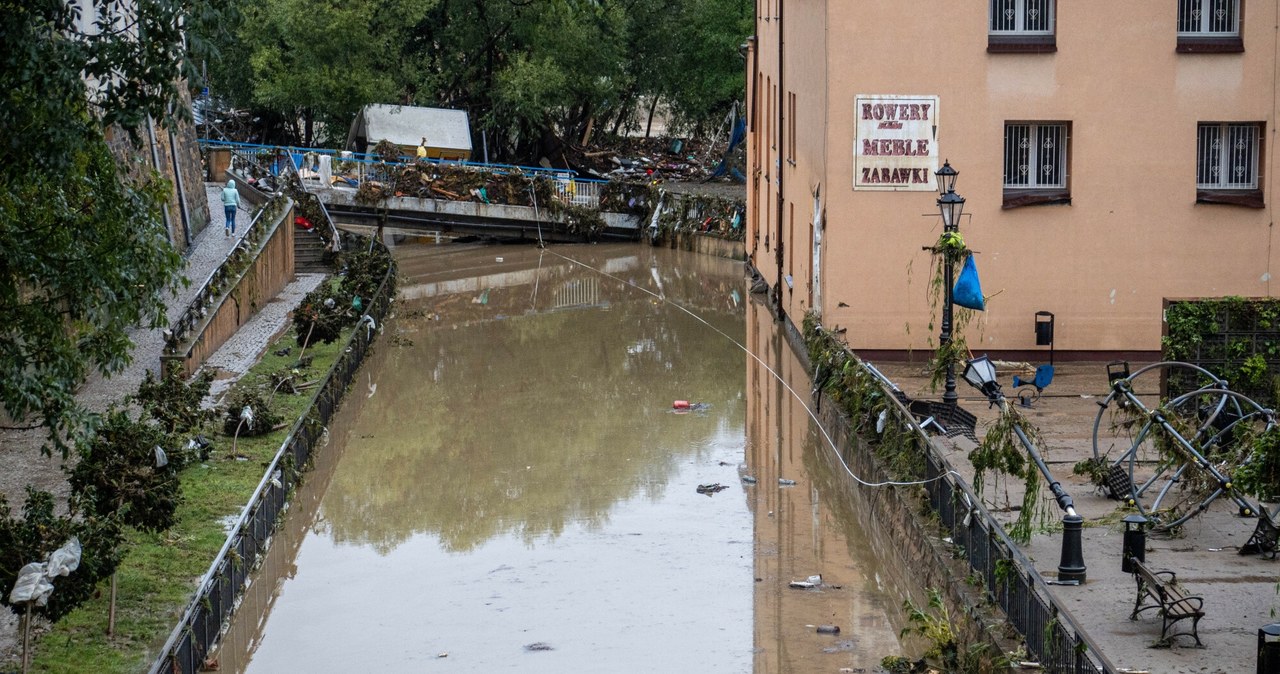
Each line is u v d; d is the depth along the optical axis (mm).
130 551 17453
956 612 15508
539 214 55719
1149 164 28594
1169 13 28312
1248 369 22375
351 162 53875
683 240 55094
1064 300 28859
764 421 27859
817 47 30547
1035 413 23953
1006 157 28906
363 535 20859
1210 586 15188
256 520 18203
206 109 70000
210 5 14148
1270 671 12180
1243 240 28719
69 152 13945
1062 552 15422
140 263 16094
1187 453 17219
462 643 16375
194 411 23141
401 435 27016
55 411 14695
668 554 19594
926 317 28969
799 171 34688
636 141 76000
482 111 66500
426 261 51781
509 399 30172
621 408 29172
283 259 41844
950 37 28375
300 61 61250
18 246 14531
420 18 61500
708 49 67812
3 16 13203
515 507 22141
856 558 19359
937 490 17656
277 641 16609
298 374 28219
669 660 15617
